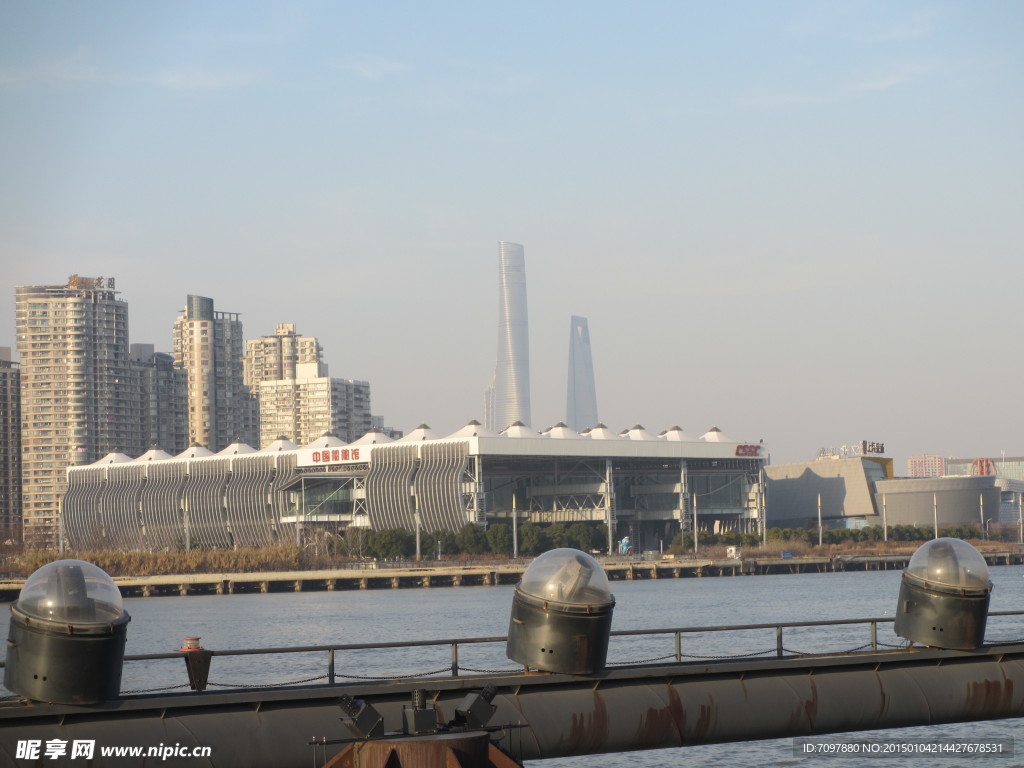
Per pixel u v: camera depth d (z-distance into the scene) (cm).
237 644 11350
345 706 2512
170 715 2848
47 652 2745
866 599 17088
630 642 9844
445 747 2328
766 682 3428
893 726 3566
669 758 5344
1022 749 5222
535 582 3253
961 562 3747
